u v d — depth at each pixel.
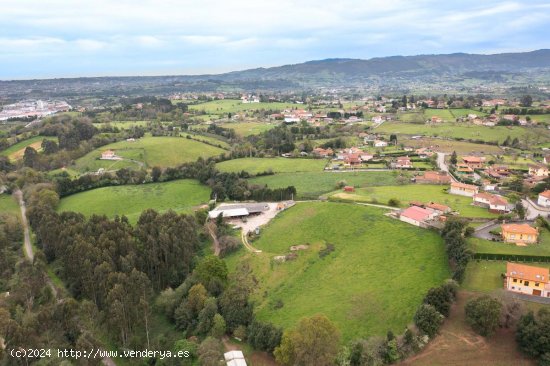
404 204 186.88
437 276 124.88
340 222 172.62
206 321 116.75
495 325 96.31
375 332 107.00
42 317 110.50
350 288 127.81
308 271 141.88
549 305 104.88
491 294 106.69
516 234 139.00
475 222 161.50
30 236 193.88
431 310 101.50
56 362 96.62
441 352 95.62
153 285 145.50
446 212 171.75
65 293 142.25
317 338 93.50
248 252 158.88
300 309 121.88
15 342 100.00
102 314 119.75
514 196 198.62
